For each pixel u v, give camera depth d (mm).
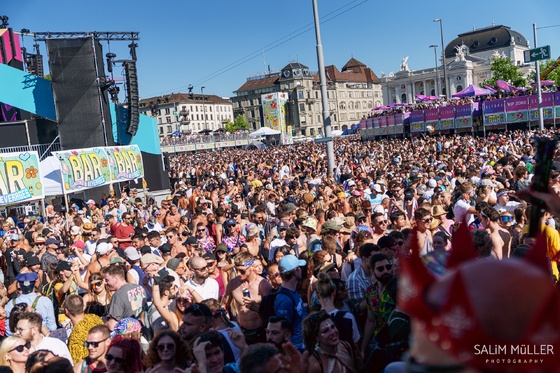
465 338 771
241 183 21328
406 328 3820
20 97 26625
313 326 4023
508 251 6785
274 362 3230
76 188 16125
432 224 7504
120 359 4148
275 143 91812
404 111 53062
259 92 150625
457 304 786
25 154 13812
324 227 7707
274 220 11484
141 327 5879
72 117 26141
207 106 154000
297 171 26750
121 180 19312
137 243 9055
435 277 868
